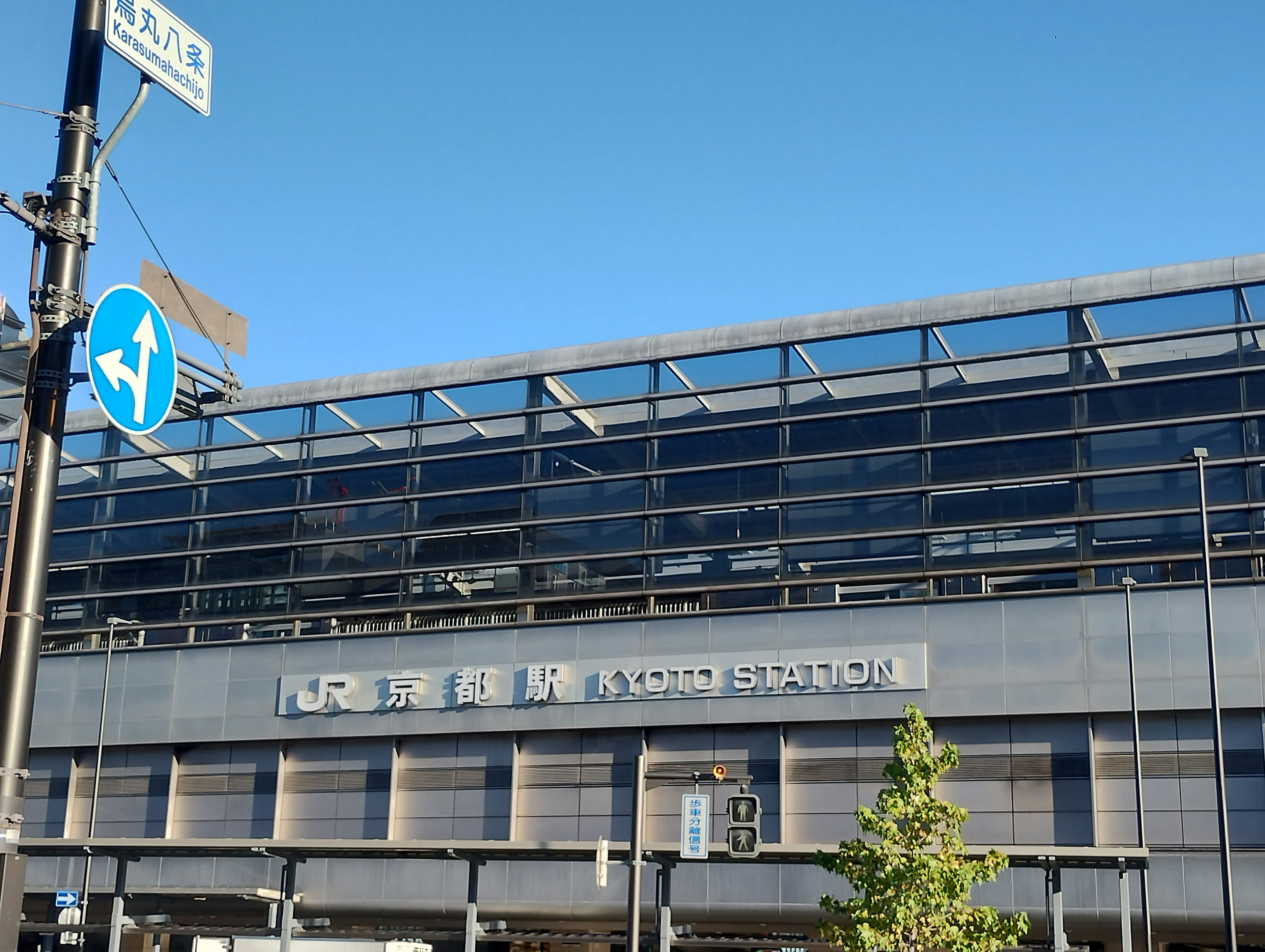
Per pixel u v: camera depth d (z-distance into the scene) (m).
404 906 52.72
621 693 52.19
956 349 52.25
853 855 33.50
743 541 53.00
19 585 12.30
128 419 13.36
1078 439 49.91
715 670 51.28
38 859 57.84
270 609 59.41
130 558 62.16
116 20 13.87
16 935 11.63
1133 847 32.62
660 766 51.59
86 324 13.08
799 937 48.59
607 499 55.50
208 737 57.31
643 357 56.50
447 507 57.94
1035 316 51.44
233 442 62.25
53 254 13.03
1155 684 46.34
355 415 60.66
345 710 55.59
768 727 50.66
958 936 32.44
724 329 55.72
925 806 33.50
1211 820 45.22
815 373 53.84
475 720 53.81
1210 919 44.41
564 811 52.31
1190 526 47.81
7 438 66.50
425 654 55.34
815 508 52.59
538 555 55.81
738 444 54.34
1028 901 46.22
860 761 49.38
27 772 12.09
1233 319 49.03
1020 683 47.78
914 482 51.59
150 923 39.41
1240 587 46.38
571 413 57.16
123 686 59.22
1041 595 48.31
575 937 38.03
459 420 58.25
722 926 50.38
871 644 49.75
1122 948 38.16
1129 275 50.56
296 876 54.50
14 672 12.08
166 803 57.44
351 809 55.03
